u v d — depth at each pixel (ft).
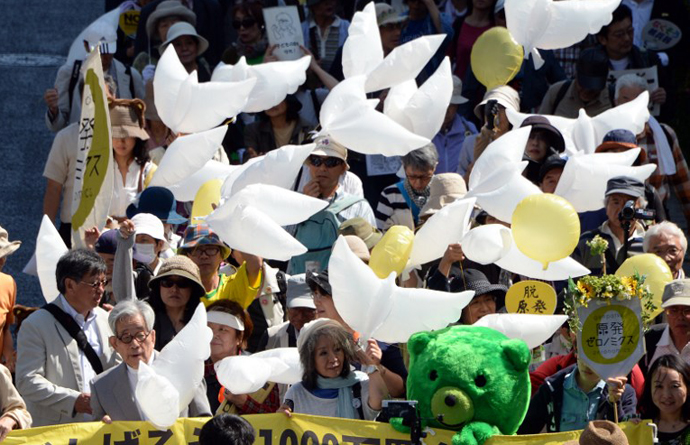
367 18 88.07
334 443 67.67
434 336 67.31
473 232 74.95
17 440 66.54
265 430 67.97
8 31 150.71
